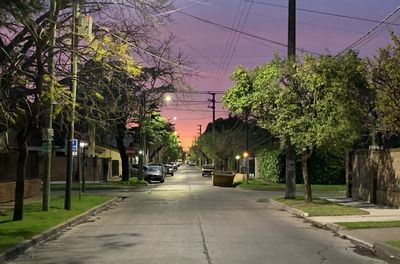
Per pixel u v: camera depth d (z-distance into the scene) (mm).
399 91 17062
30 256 12281
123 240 14711
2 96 16125
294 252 12547
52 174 54250
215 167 92750
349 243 14117
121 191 40812
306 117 24031
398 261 11352
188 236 15391
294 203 26125
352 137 23203
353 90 23281
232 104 29453
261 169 62375
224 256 11906
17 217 17922
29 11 10805
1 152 24422
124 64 18000
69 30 18328
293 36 29828
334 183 52312
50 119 21500
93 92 19000
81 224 19016
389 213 21062
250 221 19625
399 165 23109
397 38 17516
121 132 47281
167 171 85500
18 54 16375
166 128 81625
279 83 25422
